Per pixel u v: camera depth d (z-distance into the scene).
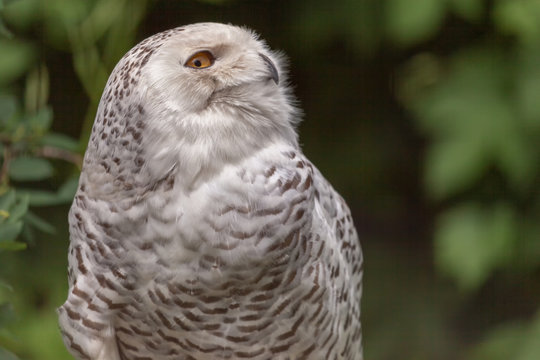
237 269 4.52
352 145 10.07
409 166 10.21
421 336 9.91
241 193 4.48
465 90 8.58
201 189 4.46
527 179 8.74
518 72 8.38
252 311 4.68
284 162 4.64
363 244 10.38
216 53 4.68
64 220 9.48
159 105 4.48
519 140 8.44
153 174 4.46
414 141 10.10
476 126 8.41
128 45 7.39
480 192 9.12
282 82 5.11
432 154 8.65
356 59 9.80
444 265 8.95
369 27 8.88
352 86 9.98
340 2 8.98
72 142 6.01
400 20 8.13
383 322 10.02
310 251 4.69
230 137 4.55
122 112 4.53
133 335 4.86
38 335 8.58
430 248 10.30
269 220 4.52
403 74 9.60
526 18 8.05
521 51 8.37
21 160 5.75
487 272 8.91
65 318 4.76
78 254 4.69
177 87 4.51
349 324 5.32
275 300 4.68
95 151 4.63
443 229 9.06
